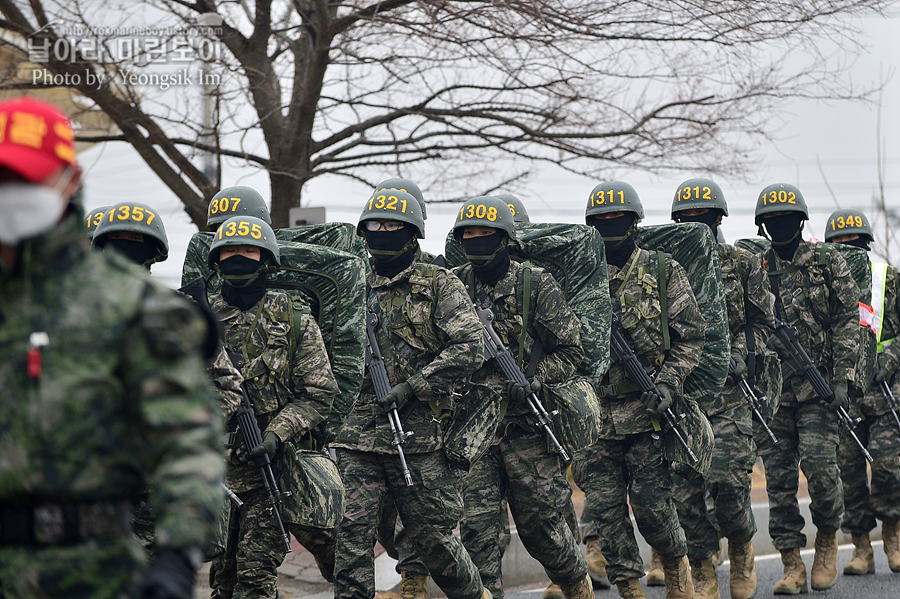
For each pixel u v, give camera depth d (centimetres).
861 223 3512
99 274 810
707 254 2609
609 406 2470
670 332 2503
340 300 2005
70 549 812
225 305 1845
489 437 2053
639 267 2517
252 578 1803
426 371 1984
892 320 3297
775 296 3061
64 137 800
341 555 2000
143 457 834
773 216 3048
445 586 2047
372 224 2067
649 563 3319
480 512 2178
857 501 3253
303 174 4022
